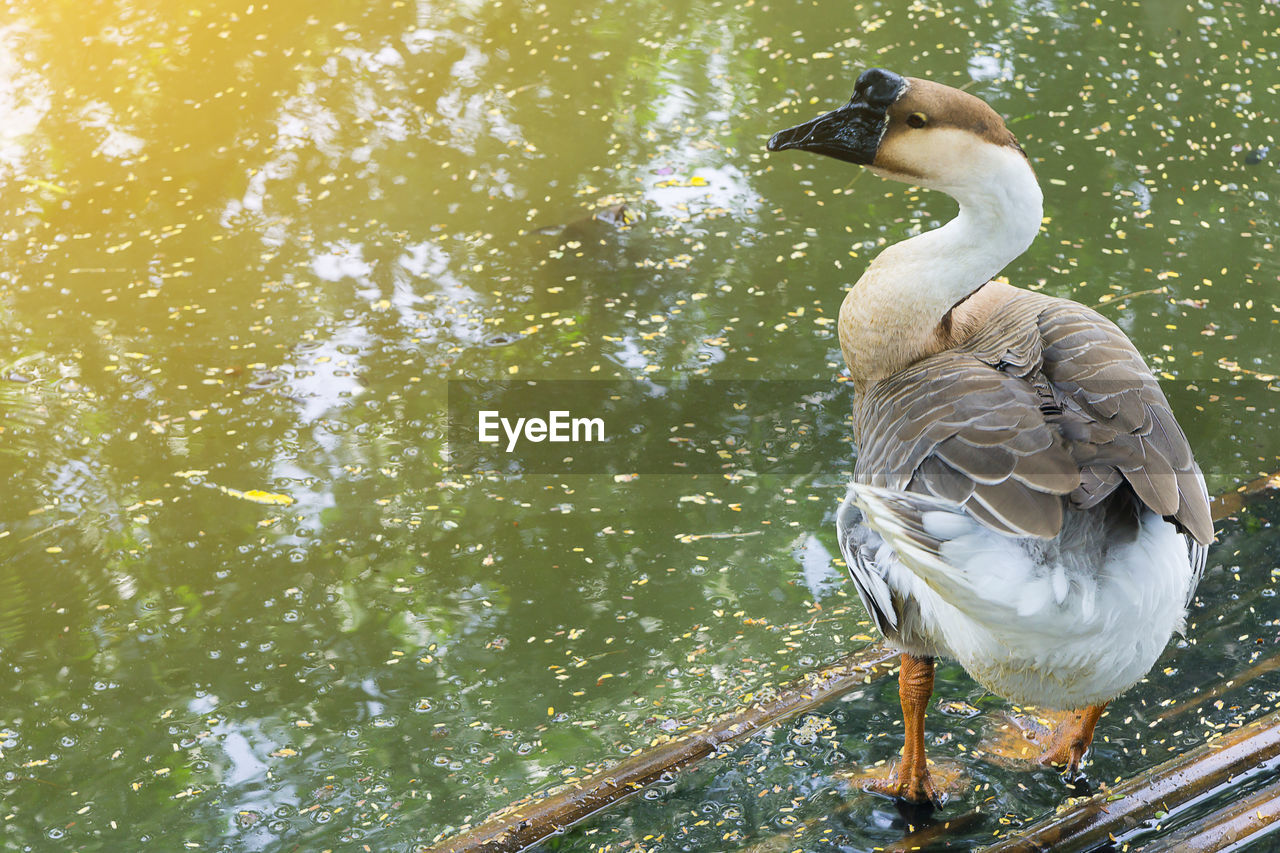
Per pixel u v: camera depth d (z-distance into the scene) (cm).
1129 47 749
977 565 261
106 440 514
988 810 343
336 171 681
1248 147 654
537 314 572
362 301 584
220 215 649
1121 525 272
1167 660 390
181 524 476
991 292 355
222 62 796
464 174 672
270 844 351
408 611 436
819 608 429
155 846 353
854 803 348
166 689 410
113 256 621
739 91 734
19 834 359
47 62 805
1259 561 423
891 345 331
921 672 334
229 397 534
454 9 855
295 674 413
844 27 792
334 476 496
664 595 438
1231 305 550
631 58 777
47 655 425
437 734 387
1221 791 335
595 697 397
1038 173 642
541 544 462
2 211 657
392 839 350
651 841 339
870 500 264
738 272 590
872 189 648
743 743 371
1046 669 283
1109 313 546
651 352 546
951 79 720
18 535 472
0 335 571
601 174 666
